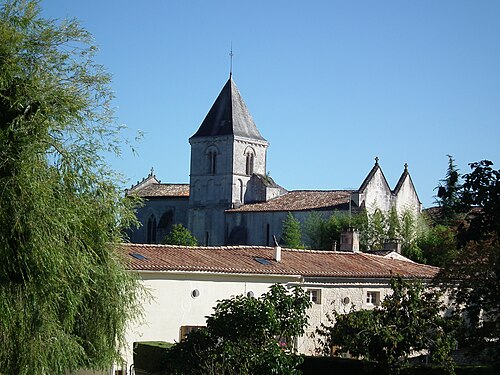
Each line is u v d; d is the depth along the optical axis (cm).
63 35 1778
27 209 1591
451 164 7644
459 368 2478
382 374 2436
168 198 10362
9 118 1659
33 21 1755
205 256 3206
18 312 1588
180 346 2159
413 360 2998
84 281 1716
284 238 8112
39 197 1603
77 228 1734
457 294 2402
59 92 1736
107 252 1866
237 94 10462
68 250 1689
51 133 1706
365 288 3503
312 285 3312
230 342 2058
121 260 1973
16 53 1697
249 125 10325
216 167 10100
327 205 8594
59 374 1680
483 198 1916
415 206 9144
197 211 10106
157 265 2872
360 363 2498
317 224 8069
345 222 7775
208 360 2056
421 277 3594
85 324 1852
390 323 2425
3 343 1586
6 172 1603
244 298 2147
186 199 10288
